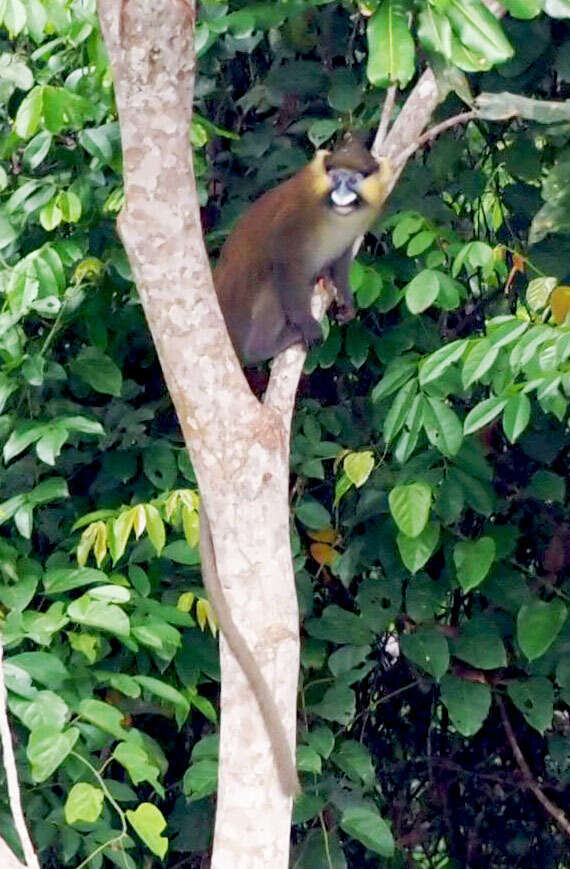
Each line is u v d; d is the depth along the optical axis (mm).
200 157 7602
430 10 5082
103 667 7520
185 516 6953
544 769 8539
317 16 7836
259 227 7918
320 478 7742
